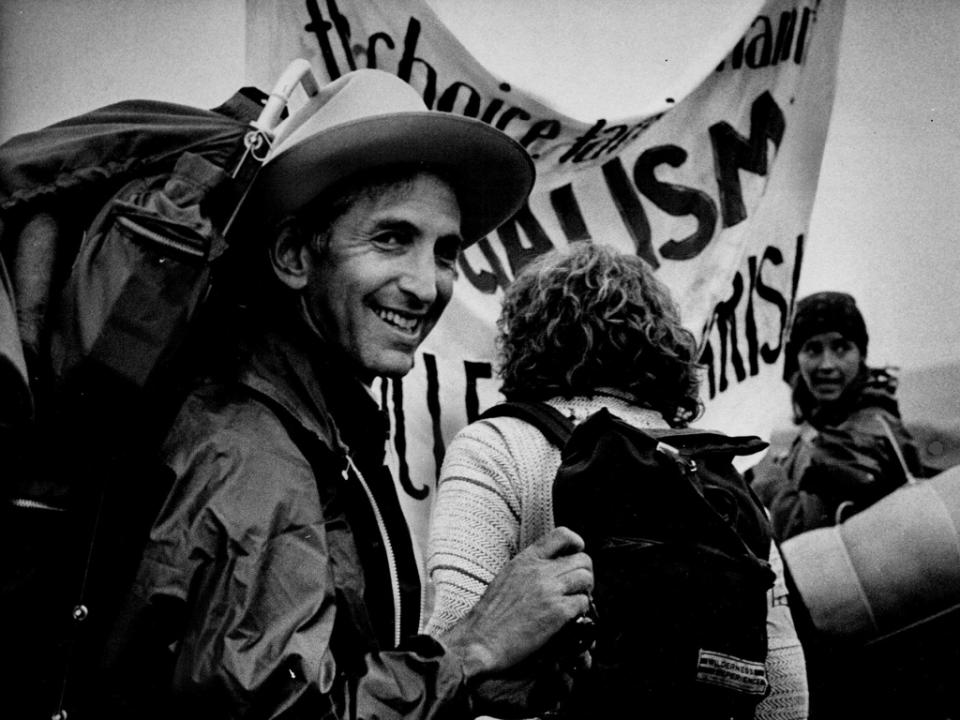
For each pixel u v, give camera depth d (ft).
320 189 5.27
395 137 5.26
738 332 10.16
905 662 10.28
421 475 9.15
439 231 5.41
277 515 4.44
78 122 4.85
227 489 4.43
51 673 4.25
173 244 4.46
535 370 6.61
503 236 9.74
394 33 9.48
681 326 6.76
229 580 4.25
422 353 9.32
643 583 5.34
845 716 10.19
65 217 4.68
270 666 4.10
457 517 6.12
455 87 9.65
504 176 5.76
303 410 5.02
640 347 6.53
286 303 5.32
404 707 4.32
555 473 6.10
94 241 4.49
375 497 5.50
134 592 4.27
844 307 11.14
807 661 9.99
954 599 10.34
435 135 5.33
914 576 10.39
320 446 4.92
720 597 5.36
